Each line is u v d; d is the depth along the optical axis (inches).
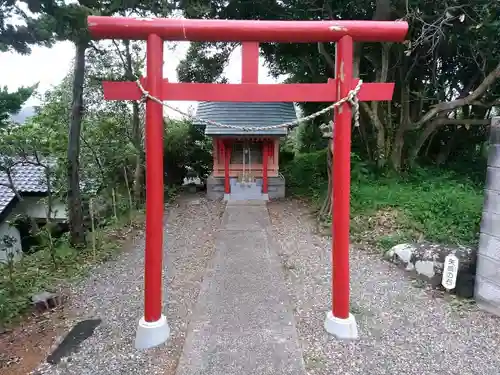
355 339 145.5
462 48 367.2
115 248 274.2
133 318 166.7
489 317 162.4
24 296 189.9
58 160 287.3
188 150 508.4
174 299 183.3
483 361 132.7
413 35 353.7
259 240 275.6
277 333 146.4
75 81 255.4
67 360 135.6
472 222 242.5
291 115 432.1
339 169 143.2
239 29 135.1
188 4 328.8
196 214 370.3
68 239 278.1
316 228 306.7
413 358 134.1
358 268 218.7
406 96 402.9
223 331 147.7
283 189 433.7
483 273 169.5
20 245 359.3
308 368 127.1
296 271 216.7
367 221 281.7
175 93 139.9
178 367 125.6
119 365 131.3
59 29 177.8
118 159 385.4
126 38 136.6
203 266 230.5
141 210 386.3
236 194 428.8
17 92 180.2
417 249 210.7
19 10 159.2
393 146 414.6
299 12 362.9
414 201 290.7
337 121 142.3
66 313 174.9
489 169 164.1
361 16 374.0
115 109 390.0
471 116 439.8
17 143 251.4
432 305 174.4
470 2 300.0
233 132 393.4
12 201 344.8
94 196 345.7
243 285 192.9
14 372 130.3
